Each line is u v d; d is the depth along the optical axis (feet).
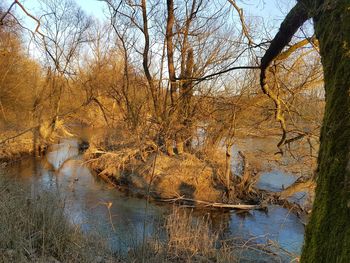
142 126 48.62
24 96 74.43
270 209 37.04
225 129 38.91
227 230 31.19
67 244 21.17
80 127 103.71
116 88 58.90
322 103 28.58
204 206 38.19
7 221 20.98
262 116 36.06
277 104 20.72
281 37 13.70
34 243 20.84
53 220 22.26
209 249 23.86
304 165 34.53
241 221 34.06
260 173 42.83
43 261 18.26
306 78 27.27
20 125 73.61
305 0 11.02
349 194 5.58
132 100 51.13
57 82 76.38
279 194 36.52
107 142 61.00
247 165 41.60
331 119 6.40
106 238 23.48
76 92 81.00
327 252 5.67
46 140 75.77
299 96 28.32
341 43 6.69
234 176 44.09
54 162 60.39
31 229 21.86
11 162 57.57
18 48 63.16
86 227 27.43
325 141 6.52
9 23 25.59
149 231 27.91
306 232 6.48
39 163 59.00
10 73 69.36
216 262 22.43
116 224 29.91
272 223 33.35
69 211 30.22
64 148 75.05
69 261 18.94
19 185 32.73
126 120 53.06
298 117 28.66
